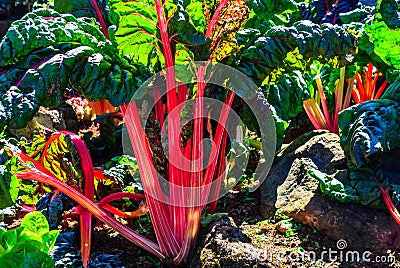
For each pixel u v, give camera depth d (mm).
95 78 1079
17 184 1078
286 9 1212
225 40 1202
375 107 1320
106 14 1325
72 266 1172
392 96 1360
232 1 1184
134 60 1196
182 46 1168
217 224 1229
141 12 1135
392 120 1311
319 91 1571
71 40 1112
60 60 1073
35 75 1062
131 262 1237
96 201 1354
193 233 1213
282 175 1412
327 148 1400
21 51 1077
